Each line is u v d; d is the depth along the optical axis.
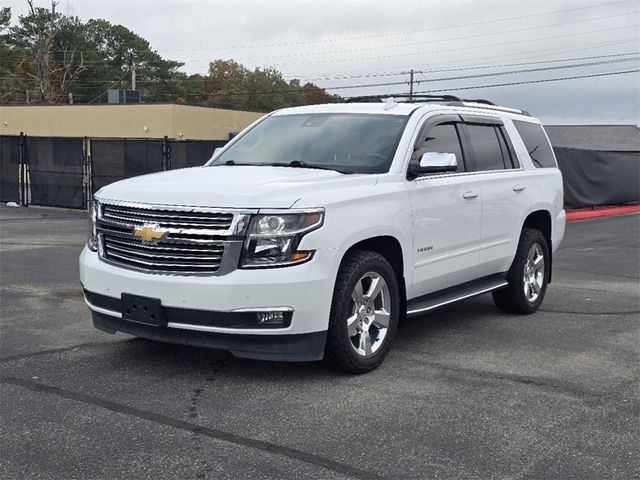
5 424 4.66
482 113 7.73
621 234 18.17
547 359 6.39
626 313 8.41
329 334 5.52
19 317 7.52
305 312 5.23
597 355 6.55
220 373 5.75
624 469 4.19
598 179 25.55
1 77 81.50
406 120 6.68
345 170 6.18
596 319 8.06
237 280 5.09
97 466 4.09
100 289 5.64
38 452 4.26
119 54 97.06
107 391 5.30
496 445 4.48
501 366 6.14
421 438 4.56
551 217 8.52
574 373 5.98
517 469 4.16
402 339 7.01
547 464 4.23
